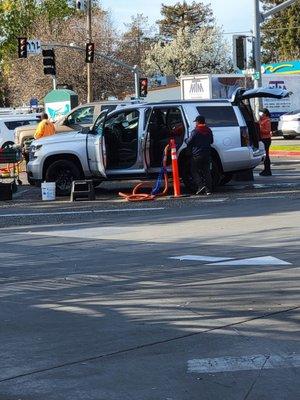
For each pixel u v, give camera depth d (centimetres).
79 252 1191
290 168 2616
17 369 640
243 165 1977
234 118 1964
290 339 700
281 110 5003
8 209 1802
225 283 932
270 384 588
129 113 1942
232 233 1306
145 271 1023
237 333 723
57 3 7762
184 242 1241
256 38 3228
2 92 8544
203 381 598
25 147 2567
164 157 1888
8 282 990
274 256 1088
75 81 6619
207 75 4766
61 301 877
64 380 610
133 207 1741
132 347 691
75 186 1923
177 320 775
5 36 7788
